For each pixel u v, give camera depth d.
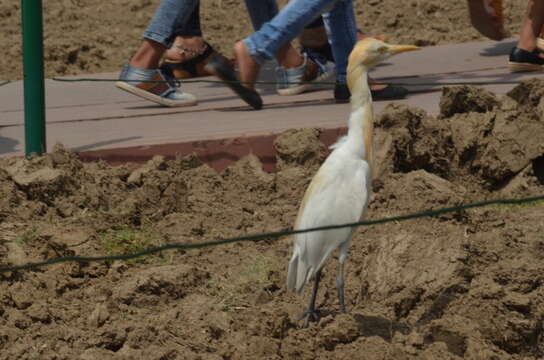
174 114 10.74
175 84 11.55
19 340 6.19
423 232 7.50
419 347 5.94
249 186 8.88
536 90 9.58
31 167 8.64
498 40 14.59
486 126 9.27
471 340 5.97
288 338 6.02
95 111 11.10
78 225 7.95
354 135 5.98
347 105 10.73
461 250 6.89
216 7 19.28
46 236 7.54
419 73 12.77
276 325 6.18
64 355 5.96
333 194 5.83
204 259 7.54
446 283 6.62
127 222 8.16
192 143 9.16
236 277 7.25
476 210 8.30
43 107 8.91
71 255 7.39
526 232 7.69
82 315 6.60
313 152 9.13
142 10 19.03
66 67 15.73
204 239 7.88
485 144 9.21
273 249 7.75
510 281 6.74
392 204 8.31
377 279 6.86
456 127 9.38
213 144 9.21
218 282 7.14
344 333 5.95
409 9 18.61
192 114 10.67
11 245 7.45
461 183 9.30
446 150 9.32
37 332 6.22
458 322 6.07
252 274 7.29
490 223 7.96
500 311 6.19
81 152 9.07
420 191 8.23
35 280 6.98
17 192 8.48
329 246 5.92
